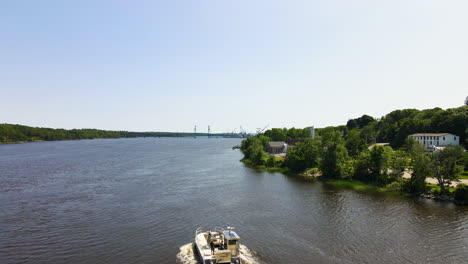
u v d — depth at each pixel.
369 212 62.88
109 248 45.59
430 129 154.25
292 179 103.50
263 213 62.59
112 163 149.12
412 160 85.19
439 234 50.25
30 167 133.12
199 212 63.28
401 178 86.94
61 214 61.94
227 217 59.94
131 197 76.12
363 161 95.75
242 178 105.06
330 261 41.19
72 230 52.88
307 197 76.50
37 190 84.38
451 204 68.50
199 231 52.16
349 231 51.97
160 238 49.41
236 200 73.38
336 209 65.31
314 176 108.00
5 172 118.06
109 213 62.56
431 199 73.50
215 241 43.81
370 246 45.84
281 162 133.50
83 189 85.56
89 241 48.16
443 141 137.38
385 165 90.38
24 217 60.00
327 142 103.88
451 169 74.19
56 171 120.69
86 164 144.38
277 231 52.22
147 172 118.31
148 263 41.06
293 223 56.31
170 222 57.06
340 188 88.00
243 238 49.19
